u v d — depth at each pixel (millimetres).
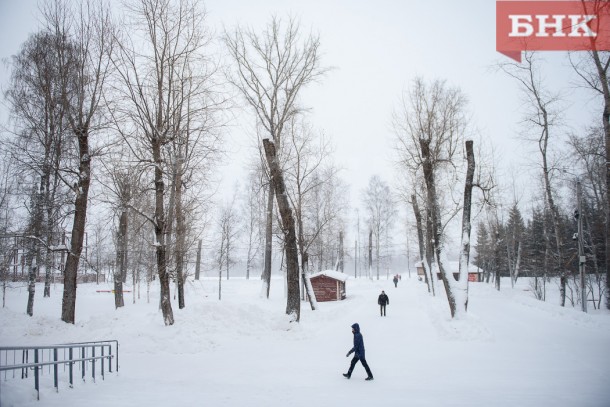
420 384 9984
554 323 20625
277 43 20891
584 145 27172
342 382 10328
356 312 27656
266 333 17188
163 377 10945
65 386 9133
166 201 21953
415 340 16828
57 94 18891
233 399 8477
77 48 18031
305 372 11555
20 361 12539
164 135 17016
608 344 15164
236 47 20500
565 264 36875
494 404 8133
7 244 23812
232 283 49719
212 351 14758
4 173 24422
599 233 42219
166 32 17297
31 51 21172
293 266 19812
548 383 9875
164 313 16609
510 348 14641
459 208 21375
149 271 32062
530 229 61094
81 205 18641
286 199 20266
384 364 12500
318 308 29547
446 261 20094
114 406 7617
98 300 33438
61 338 16141
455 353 13984
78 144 20172
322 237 47594
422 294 37562
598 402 8211
